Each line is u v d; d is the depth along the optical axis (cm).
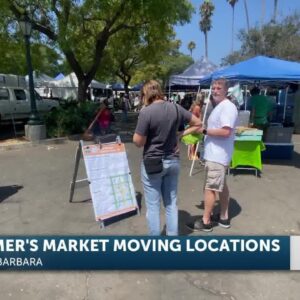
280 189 683
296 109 1599
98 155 520
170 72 4816
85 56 2048
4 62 2208
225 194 479
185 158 975
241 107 1122
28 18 1227
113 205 521
